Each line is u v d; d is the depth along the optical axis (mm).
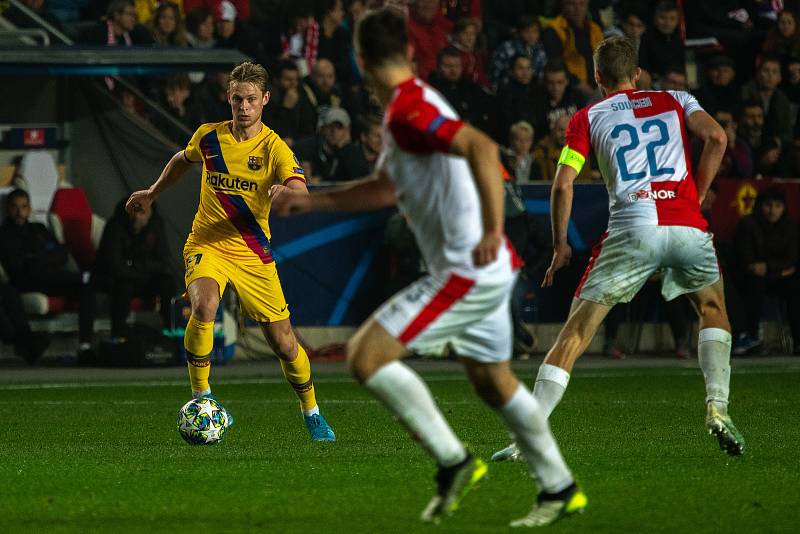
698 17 74500
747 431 32031
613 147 26938
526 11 73750
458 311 18156
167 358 54531
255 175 30484
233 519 19812
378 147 60438
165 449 29297
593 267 26922
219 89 61750
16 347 54344
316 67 64625
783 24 71500
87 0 68375
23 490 22812
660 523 19328
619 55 27562
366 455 27781
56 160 60844
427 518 18219
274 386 46938
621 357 57406
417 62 69562
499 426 33688
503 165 60250
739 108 67188
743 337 58344
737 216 59250
